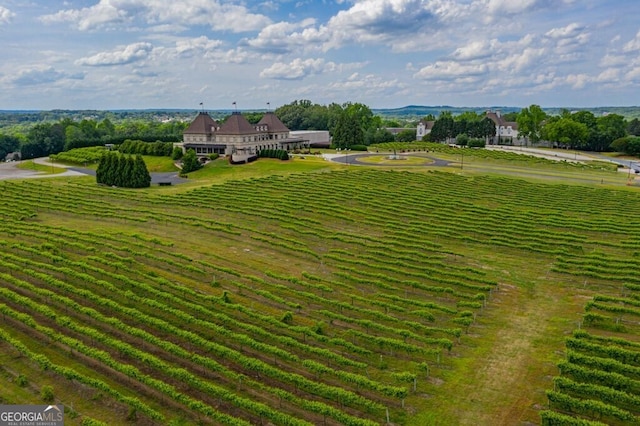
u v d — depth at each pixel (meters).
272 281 50.59
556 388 30.48
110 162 109.44
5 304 43.75
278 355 34.22
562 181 106.56
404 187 97.38
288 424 27.16
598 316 40.00
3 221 73.94
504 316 42.53
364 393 31.25
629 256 59.78
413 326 39.19
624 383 30.42
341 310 43.19
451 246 63.94
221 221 76.25
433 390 31.30
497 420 28.31
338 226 73.88
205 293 47.03
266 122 163.75
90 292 43.50
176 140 189.62
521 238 64.75
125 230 70.88
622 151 175.00
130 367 31.84
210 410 28.00
